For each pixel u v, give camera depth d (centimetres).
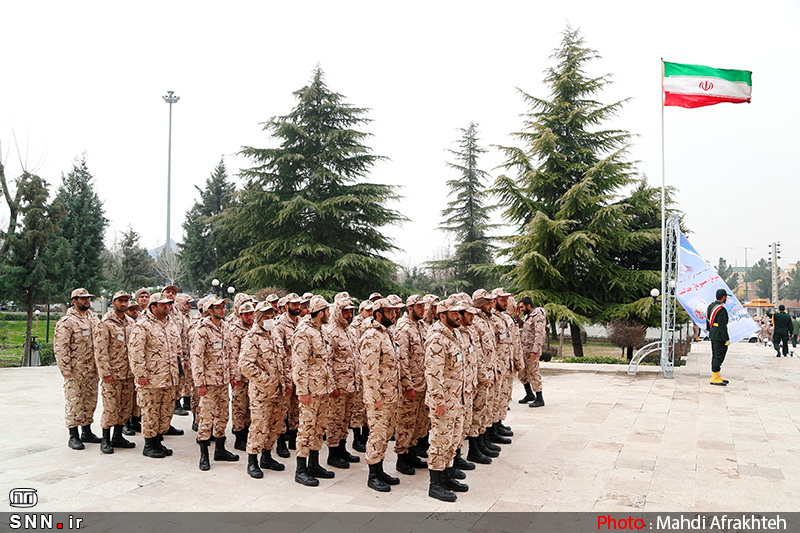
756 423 930
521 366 968
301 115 2672
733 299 1430
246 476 662
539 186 2091
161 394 747
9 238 2034
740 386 1315
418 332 704
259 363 662
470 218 3303
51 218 2148
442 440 588
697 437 842
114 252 4838
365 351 620
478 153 3347
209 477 657
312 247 2420
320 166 2520
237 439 791
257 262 2462
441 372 586
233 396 786
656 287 1920
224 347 719
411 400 676
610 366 1585
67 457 738
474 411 716
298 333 643
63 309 3656
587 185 1928
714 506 564
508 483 638
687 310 1471
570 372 1566
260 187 2548
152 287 4319
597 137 2109
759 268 9119
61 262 2222
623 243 1955
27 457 736
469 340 680
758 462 715
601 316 1953
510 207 2120
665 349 1462
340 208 2506
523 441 824
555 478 655
